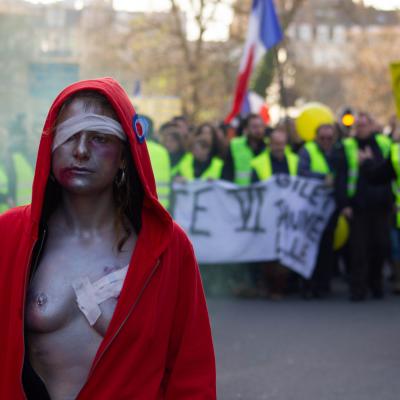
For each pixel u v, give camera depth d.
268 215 13.24
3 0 51.72
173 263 3.36
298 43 83.94
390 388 7.88
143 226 3.29
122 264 3.25
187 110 44.16
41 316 3.15
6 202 12.33
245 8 42.00
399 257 13.95
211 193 13.27
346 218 13.20
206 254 13.28
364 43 76.88
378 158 13.01
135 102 25.33
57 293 3.18
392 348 9.55
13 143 12.49
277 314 11.76
